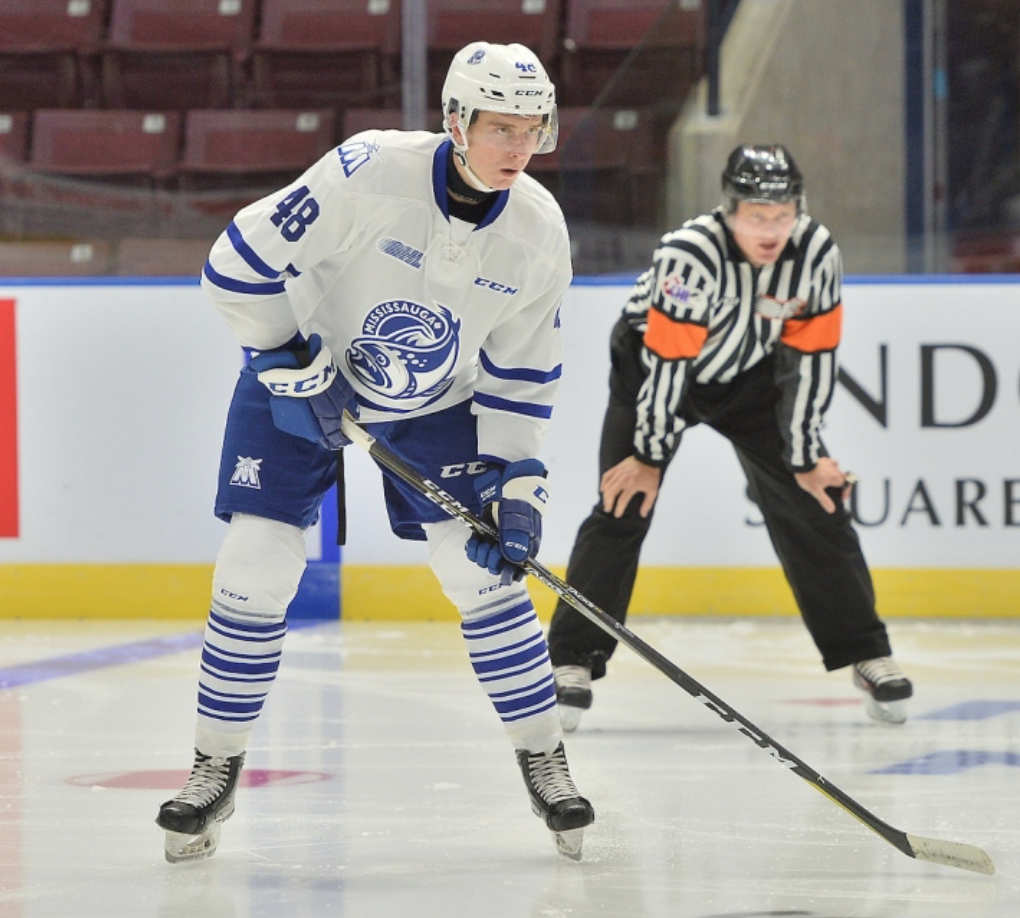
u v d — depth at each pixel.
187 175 23.34
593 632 13.48
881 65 22.44
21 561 20.86
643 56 22.33
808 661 17.06
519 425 9.27
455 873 8.80
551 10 24.16
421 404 9.38
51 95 24.11
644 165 22.42
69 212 23.06
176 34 23.77
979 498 19.73
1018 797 10.73
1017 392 19.64
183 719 13.86
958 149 22.33
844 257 22.61
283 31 23.64
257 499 9.07
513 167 8.36
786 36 22.47
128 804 10.52
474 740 12.75
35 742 12.80
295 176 23.47
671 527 20.05
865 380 19.70
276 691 15.17
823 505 13.54
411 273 8.75
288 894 8.38
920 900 8.30
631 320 13.92
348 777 11.35
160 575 20.73
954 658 17.17
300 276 8.90
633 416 13.96
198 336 20.52
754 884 8.58
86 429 20.69
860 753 12.30
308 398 8.84
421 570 20.45
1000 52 22.09
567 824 8.88
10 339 20.62
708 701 8.98
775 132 22.61
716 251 12.86
